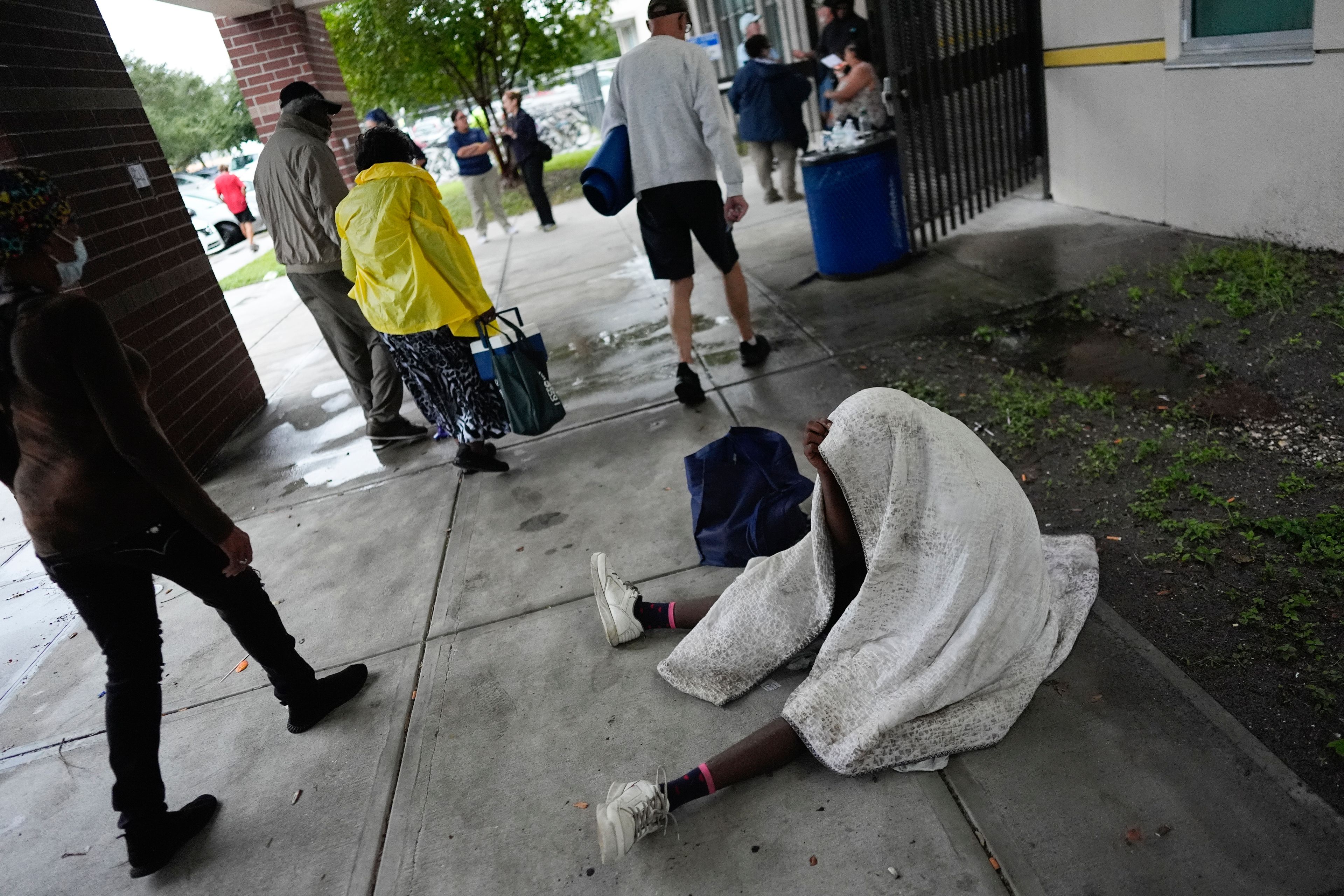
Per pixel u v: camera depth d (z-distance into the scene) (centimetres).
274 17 926
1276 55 459
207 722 291
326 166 427
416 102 1478
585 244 962
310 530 420
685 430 437
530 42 1458
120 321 478
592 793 230
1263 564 262
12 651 364
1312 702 212
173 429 505
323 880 222
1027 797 201
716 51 1348
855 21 773
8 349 197
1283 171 471
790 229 798
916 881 188
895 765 211
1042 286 522
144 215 525
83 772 279
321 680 282
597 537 355
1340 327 380
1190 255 500
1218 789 193
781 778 221
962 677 212
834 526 224
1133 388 388
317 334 821
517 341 400
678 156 427
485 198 1269
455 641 308
